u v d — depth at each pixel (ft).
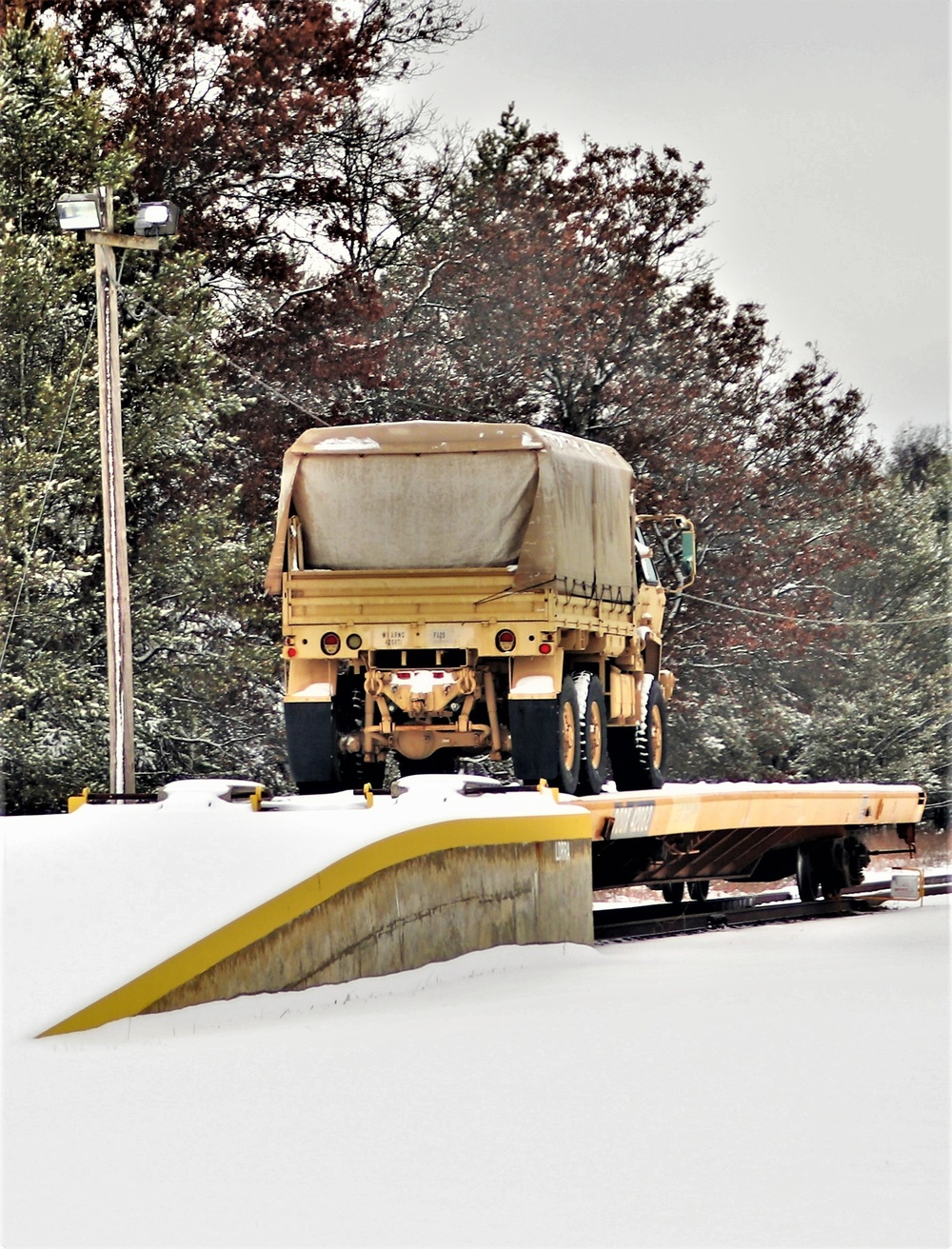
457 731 183.01
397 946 120.37
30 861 112.88
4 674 308.40
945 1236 53.01
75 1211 57.72
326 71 399.65
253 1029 98.37
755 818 200.44
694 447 437.99
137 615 332.19
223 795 132.26
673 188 448.24
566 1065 81.82
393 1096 75.46
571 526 182.80
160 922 103.96
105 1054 88.74
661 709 211.00
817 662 504.02
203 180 388.98
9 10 353.31
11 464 312.09
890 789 234.99
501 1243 53.01
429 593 176.55
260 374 386.32
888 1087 74.90
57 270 330.95
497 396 408.46
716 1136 66.23
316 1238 54.08
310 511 183.21
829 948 144.77
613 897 308.40
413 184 422.00
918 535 561.84
